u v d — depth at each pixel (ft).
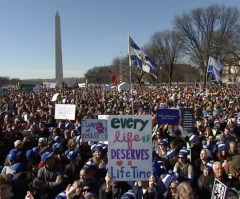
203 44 199.93
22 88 188.55
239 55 195.42
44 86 233.76
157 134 33.35
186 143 31.86
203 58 197.77
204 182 20.53
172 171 22.86
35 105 75.00
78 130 39.24
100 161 23.99
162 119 38.88
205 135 35.50
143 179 16.94
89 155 29.81
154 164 21.86
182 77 313.32
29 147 32.53
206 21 203.92
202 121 42.80
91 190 18.60
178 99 88.94
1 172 23.61
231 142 27.61
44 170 22.56
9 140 35.06
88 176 19.51
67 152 29.14
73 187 18.48
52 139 33.60
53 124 47.55
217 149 28.40
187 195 13.92
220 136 32.22
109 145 16.99
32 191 20.61
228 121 43.91
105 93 116.57
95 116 51.93
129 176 16.96
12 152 24.94
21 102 83.05
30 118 46.96
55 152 27.71
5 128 39.93
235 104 67.92
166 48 248.52
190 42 209.97
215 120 43.73
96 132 31.30
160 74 305.53
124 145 16.96
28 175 22.54
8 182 12.28
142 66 43.32
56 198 18.20
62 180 21.88
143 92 145.07
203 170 21.43
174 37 244.01
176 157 25.82
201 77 268.00
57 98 91.15
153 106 69.51
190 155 27.04
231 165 21.06
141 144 16.94
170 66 251.60
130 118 16.96
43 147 29.07
